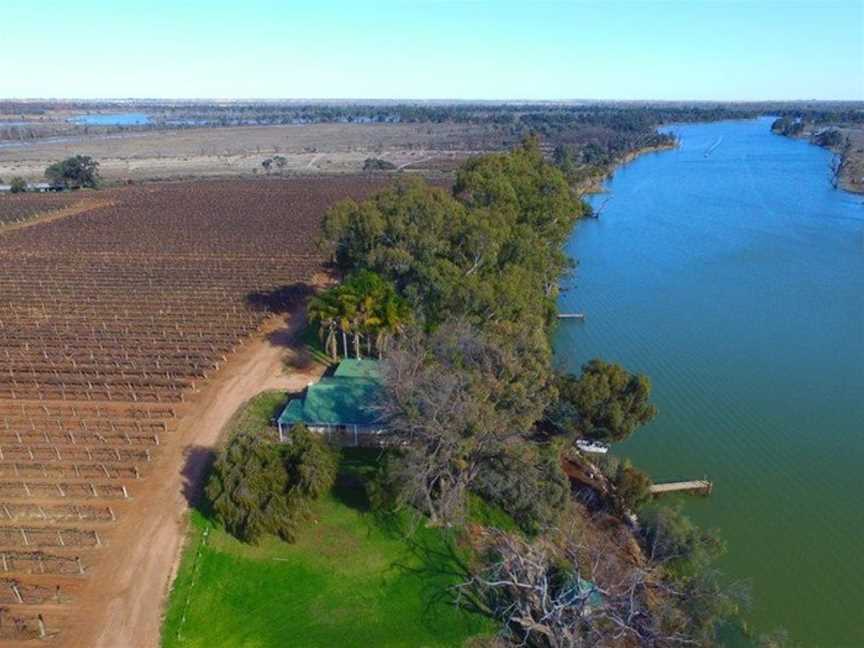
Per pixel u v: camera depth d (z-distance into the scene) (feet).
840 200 550.77
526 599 124.16
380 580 131.95
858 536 153.28
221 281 324.60
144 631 116.57
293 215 508.12
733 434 195.00
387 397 155.02
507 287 198.08
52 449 169.58
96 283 323.98
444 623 123.34
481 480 146.20
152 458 166.81
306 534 141.59
